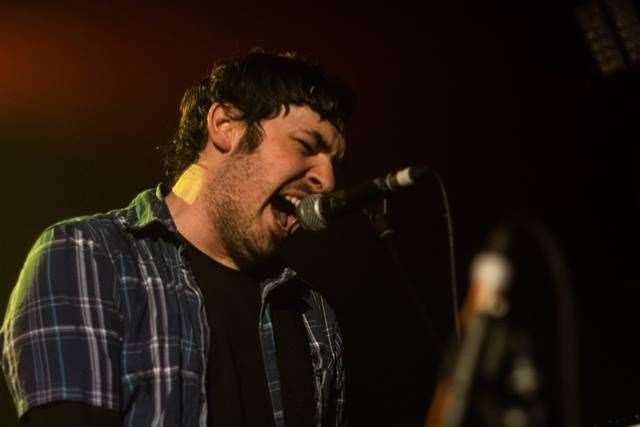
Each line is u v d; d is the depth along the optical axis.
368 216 2.86
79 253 2.85
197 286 3.06
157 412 2.76
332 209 2.80
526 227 2.18
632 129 5.86
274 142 3.18
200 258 3.18
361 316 5.30
